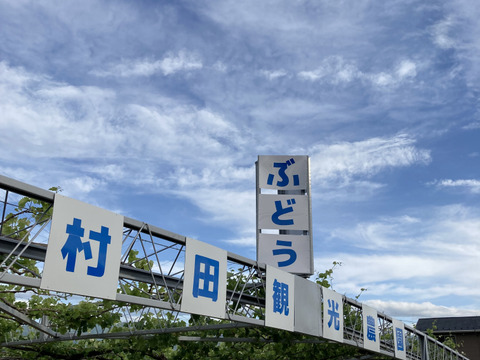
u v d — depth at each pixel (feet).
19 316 43.55
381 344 73.77
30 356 58.90
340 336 55.98
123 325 56.44
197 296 36.65
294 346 67.62
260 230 68.08
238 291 48.11
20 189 26.58
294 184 69.51
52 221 27.22
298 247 66.59
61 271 27.35
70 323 47.85
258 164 70.90
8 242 30.04
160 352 62.23
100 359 59.57
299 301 49.19
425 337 85.05
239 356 67.10
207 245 38.19
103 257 29.81
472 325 159.43
